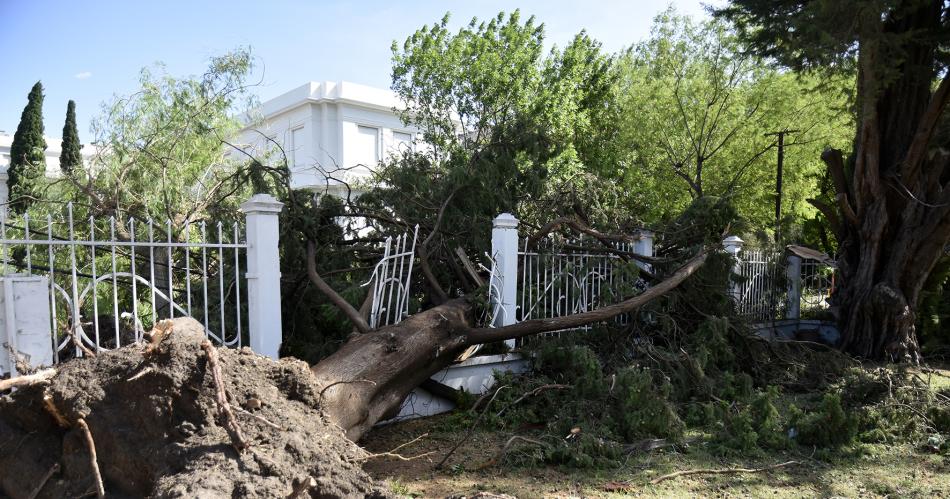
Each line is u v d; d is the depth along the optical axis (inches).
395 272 228.8
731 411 211.5
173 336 125.6
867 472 170.2
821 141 687.1
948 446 189.3
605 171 710.5
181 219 290.0
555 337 249.4
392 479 159.0
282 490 104.5
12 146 749.9
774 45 374.6
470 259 273.7
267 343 186.7
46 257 259.3
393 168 294.7
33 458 126.6
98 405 122.0
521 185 301.1
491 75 647.1
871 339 350.0
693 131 708.0
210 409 119.3
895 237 352.5
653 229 308.8
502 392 219.9
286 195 254.7
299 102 795.4
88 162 321.1
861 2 275.1
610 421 192.4
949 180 336.8
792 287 424.5
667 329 257.3
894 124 357.4
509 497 130.6
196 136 323.0
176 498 96.3
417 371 192.7
